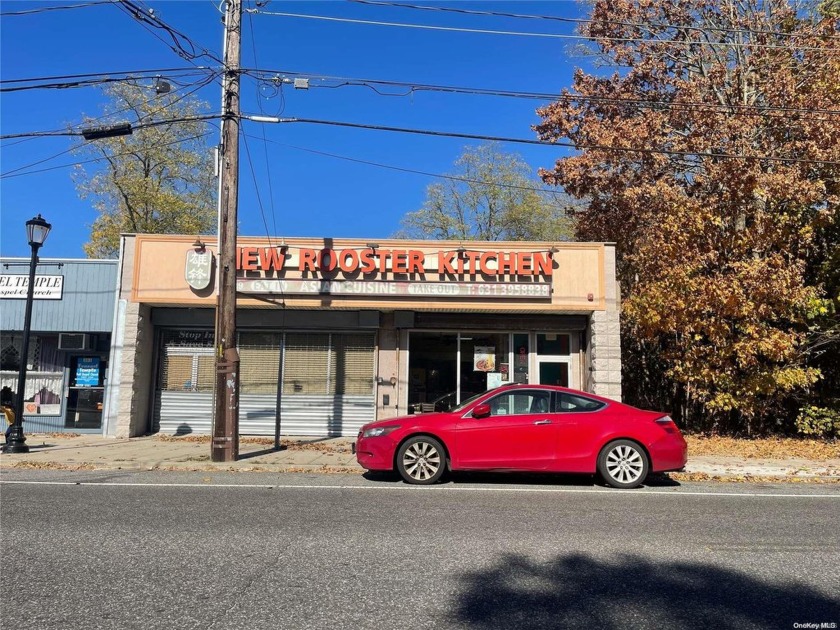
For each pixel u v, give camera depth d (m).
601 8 20.44
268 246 15.64
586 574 5.21
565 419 9.59
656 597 4.71
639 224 19.02
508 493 8.91
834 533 6.64
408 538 6.25
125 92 26.97
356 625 4.12
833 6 18.23
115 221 28.88
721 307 14.73
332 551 5.77
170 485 9.40
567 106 20.88
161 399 16.36
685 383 16.55
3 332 16.66
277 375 16.42
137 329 15.66
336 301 15.52
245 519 7.04
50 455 12.66
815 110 14.44
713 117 15.63
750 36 18.06
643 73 20.08
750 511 7.79
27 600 4.52
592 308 15.54
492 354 16.59
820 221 15.09
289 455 12.84
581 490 9.25
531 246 15.65
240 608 4.39
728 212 15.48
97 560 5.46
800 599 4.69
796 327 16.30
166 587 4.80
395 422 9.84
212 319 16.30
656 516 7.42
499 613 4.36
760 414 16.52
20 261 16.47
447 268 15.45
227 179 12.39
